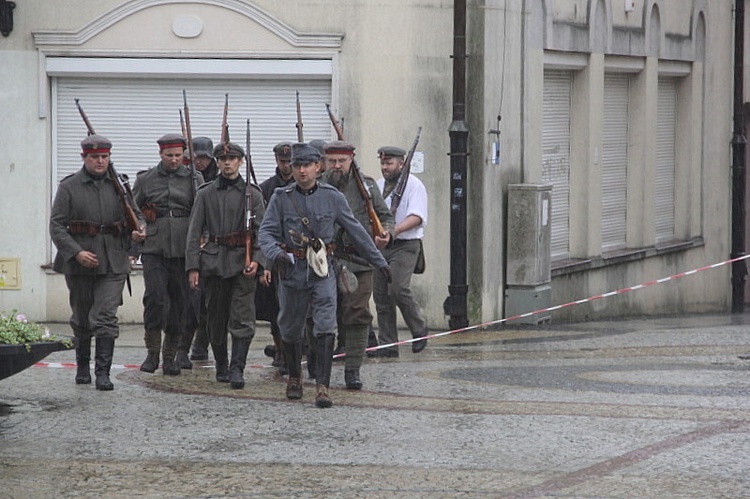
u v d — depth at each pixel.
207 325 31.30
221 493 21.19
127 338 40.97
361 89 43.84
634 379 32.59
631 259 56.72
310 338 31.67
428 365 34.81
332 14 43.69
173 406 28.33
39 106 44.16
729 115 68.38
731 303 68.12
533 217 45.38
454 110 42.78
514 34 46.06
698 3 63.72
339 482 21.83
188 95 44.53
